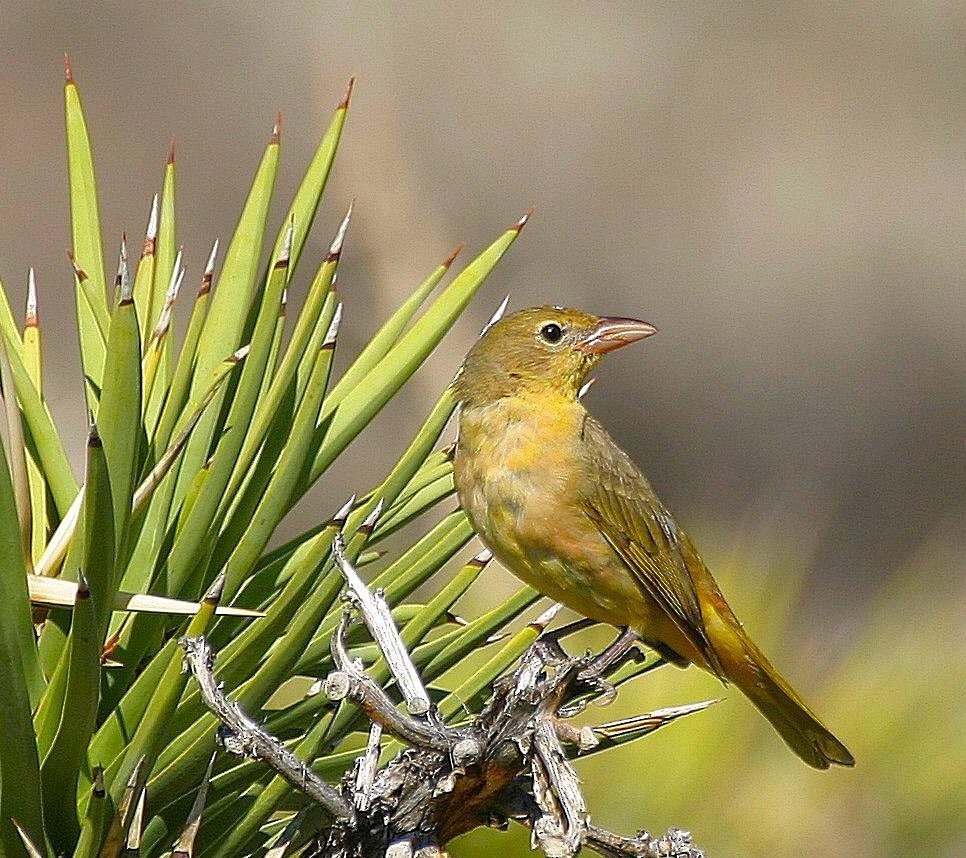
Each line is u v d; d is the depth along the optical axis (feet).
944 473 87.51
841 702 25.93
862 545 85.20
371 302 69.10
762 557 28.99
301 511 71.51
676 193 88.02
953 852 24.66
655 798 24.14
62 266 76.02
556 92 86.63
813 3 89.81
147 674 14.30
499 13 85.87
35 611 15.52
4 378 14.51
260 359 15.24
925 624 26.84
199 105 79.61
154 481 14.69
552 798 14.43
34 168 76.64
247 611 14.85
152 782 14.35
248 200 17.44
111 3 77.87
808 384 87.66
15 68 77.51
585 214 86.69
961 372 87.81
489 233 85.25
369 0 81.51
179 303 75.56
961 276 88.28
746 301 87.56
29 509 14.62
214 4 78.43
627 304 86.69
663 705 25.04
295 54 81.10
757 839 24.38
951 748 25.14
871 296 88.22
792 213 88.02
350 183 73.41
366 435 72.33
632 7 88.43
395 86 82.64
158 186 78.84
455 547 16.85
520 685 15.39
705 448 86.53
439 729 14.70
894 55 90.02
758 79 89.51
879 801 25.04
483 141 84.99
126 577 15.49
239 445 15.14
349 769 16.84
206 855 15.03
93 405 17.24
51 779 13.57
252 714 14.47
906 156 89.51
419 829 15.06
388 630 14.60
